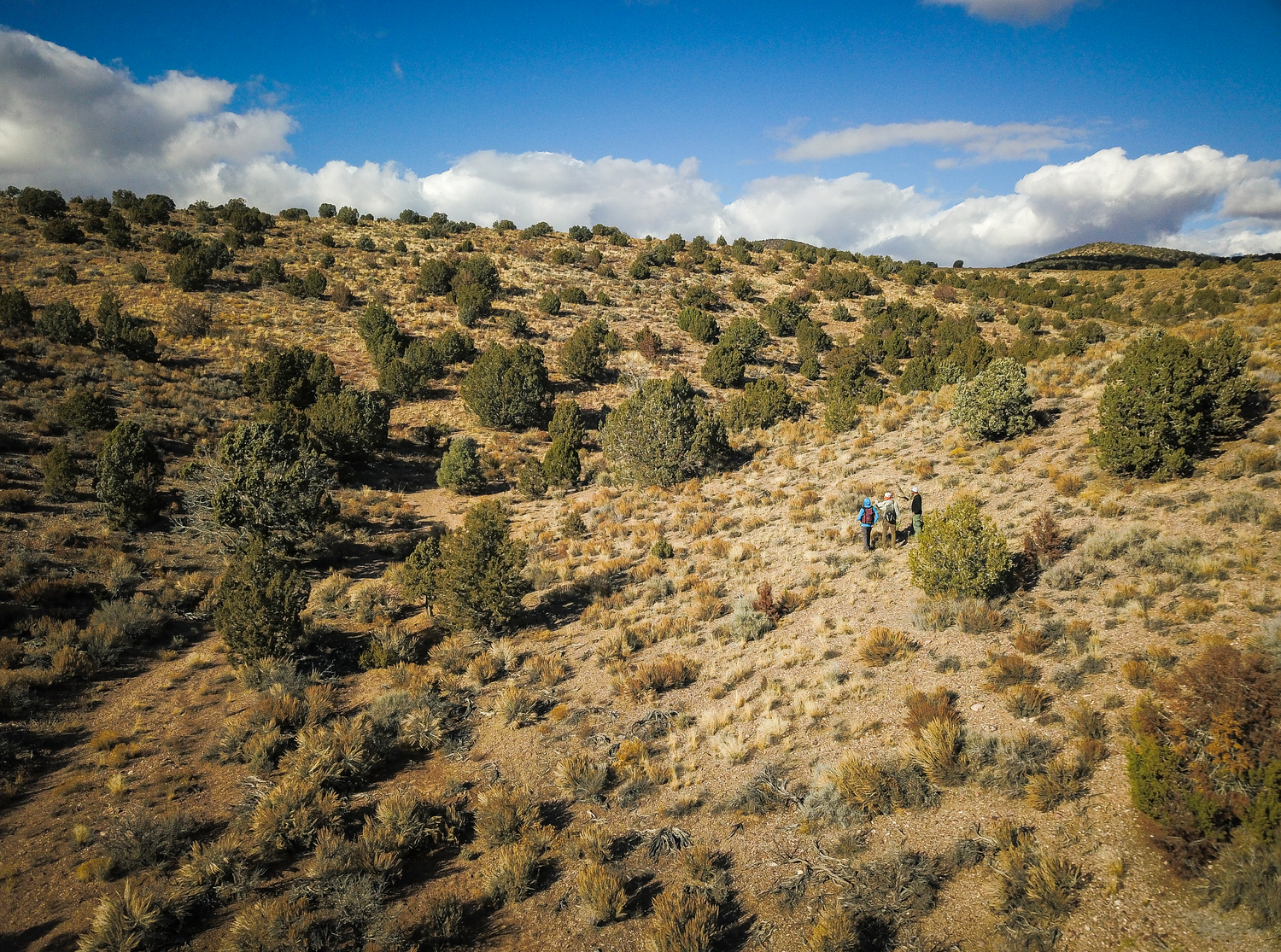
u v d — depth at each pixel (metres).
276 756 11.06
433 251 75.62
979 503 17.38
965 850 6.93
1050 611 11.27
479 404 39.88
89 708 12.69
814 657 12.10
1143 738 6.57
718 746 9.99
